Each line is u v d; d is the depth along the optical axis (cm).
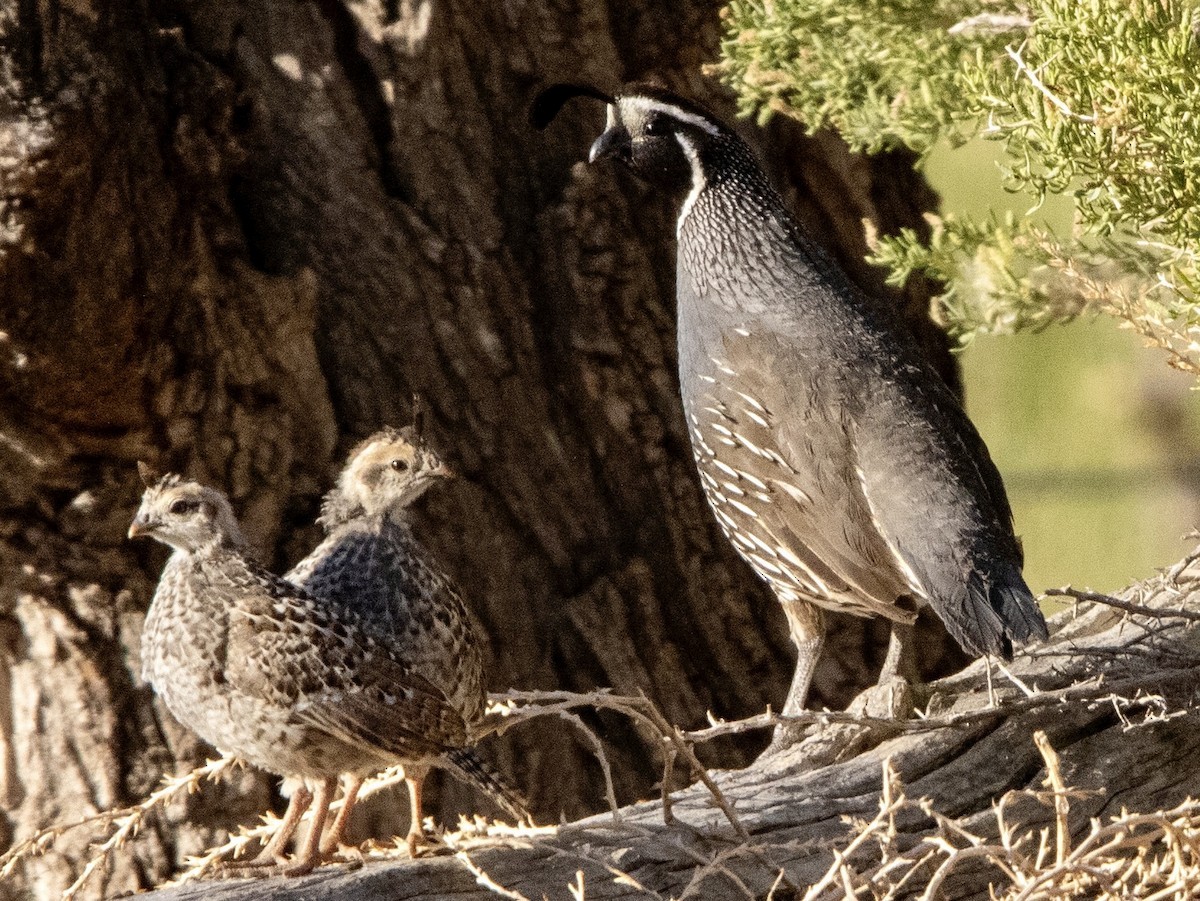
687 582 1210
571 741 1167
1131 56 864
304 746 811
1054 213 1827
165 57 1109
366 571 897
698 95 1249
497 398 1180
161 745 1113
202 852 1102
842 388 1055
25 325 1002
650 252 1223
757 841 859
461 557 1161
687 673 1204
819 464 1049
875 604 1042
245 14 1165
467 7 1188
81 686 1106
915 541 1009
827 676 1240
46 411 1047
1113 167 876
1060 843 752
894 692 995
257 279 1125
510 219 1198
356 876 781
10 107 981
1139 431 1964
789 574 1073
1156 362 1952
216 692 811
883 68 1096
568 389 1201
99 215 1012
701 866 796
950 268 1005
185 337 1096
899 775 914
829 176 1289
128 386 1057
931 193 1363
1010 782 920
